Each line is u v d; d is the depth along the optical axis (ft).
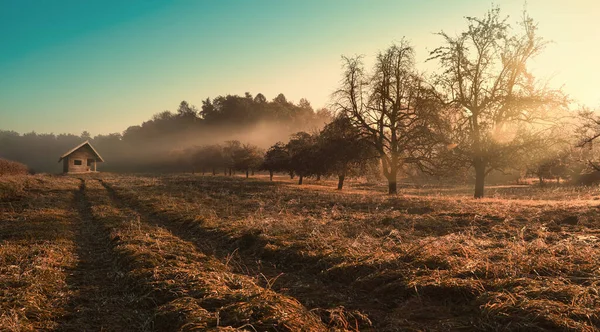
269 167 190.49
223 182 160.97
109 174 245.65
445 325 16.39
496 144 89.76
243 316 16.79
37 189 106.22
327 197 83.20
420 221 43.06
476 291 19.16
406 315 17.75
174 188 120.98
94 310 20.38
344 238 34.19
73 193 105.40
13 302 20.01
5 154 570.46
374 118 107.04
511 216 43.96
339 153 107.96
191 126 572.92
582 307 15.98
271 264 29.68
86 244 39.09
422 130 96.43
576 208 47.19
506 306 16.61
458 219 44.68
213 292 20.10
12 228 46.26
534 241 28.53
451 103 94.79
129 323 18.66
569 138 84.02
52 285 23.91
